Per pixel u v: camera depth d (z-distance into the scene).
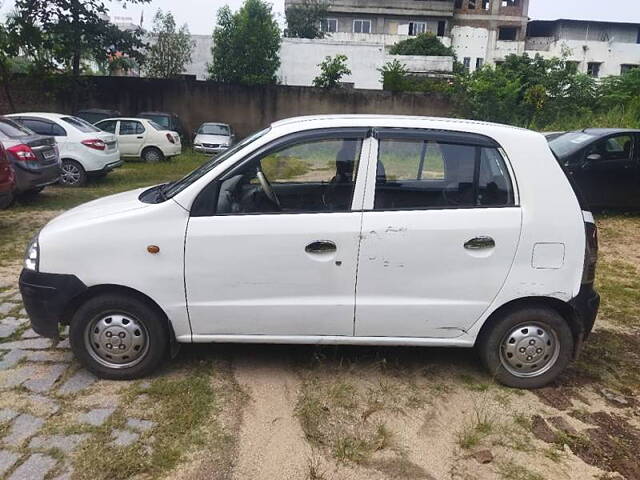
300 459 3.03
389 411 3.52
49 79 20.28
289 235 3.50
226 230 3.50
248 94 23.33
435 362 4.16
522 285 3.60
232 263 3.52
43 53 19.62
